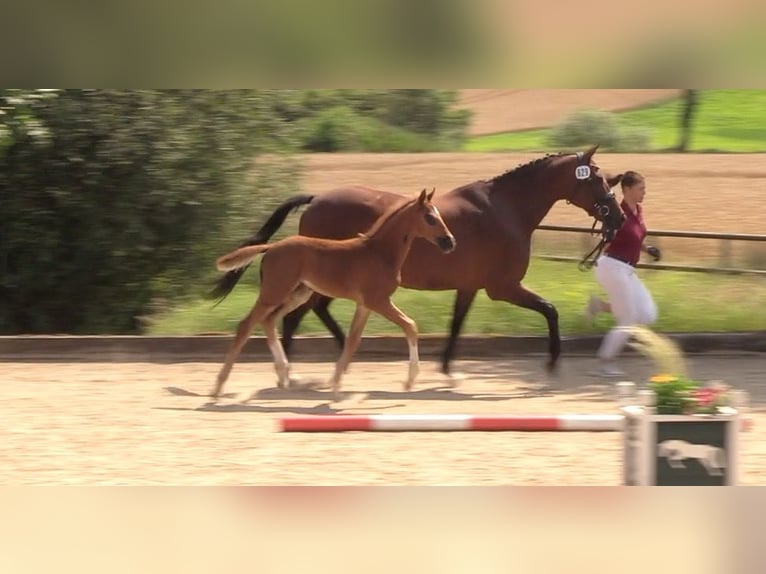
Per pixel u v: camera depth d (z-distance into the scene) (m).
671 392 6.88
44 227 14.95
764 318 14.73
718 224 23.70
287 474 7.90
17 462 8.25
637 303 11.84
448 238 10.50
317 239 10.84
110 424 9.61
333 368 12.61
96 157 14.80
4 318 15.29
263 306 10.63
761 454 8.48
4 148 14.81
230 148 15.44
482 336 13.36
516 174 11.82
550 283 17.09
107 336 13.56
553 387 11.53
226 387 11.45
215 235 15.64
